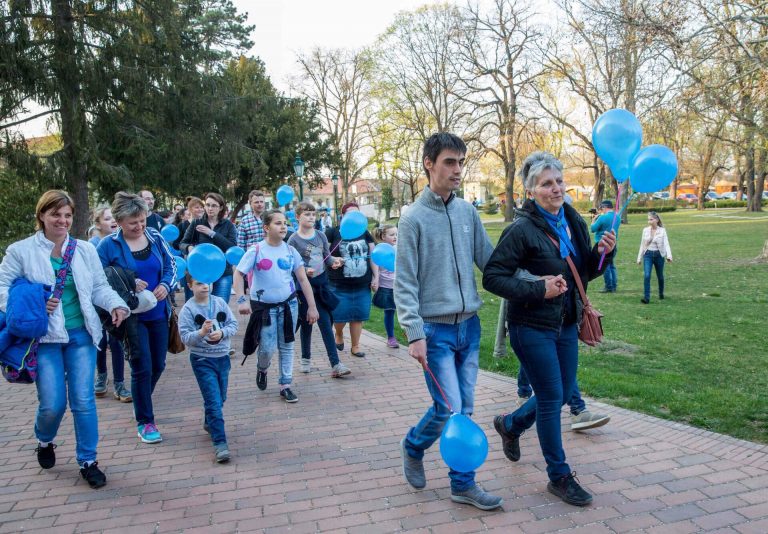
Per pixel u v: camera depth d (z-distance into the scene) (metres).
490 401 5.05
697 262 16.25
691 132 14.00
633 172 3.22
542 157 3.26
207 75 23.09
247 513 3.27
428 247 3.12
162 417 5.02
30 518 3.29
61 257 3.61
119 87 19.44
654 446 3.95
